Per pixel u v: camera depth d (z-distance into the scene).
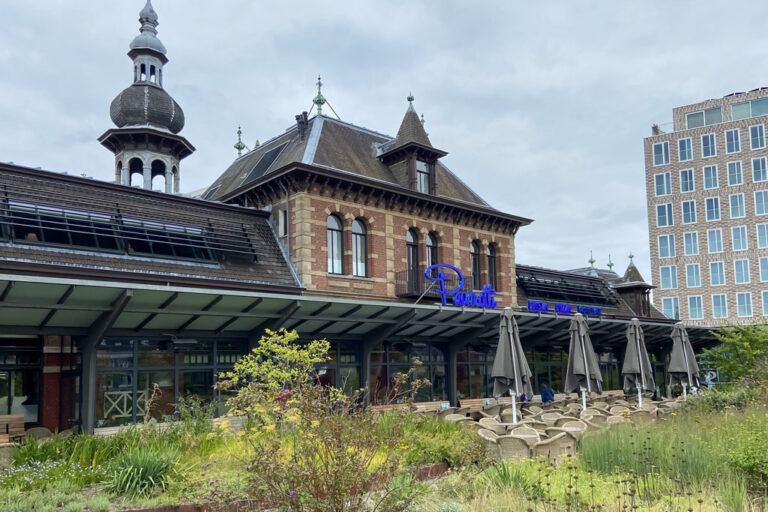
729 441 11.11
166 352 17.59
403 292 25.09
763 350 29.20
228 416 15.83
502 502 8.77
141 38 30.12
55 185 18.55
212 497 8.62
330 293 22.66
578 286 37.50
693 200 62.81
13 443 12.16
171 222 20.41
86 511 9.02
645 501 9.00
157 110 29.03
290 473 7.02
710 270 61.25
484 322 24.05
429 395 24.42
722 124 62.03
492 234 30.00
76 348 16.59
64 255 17.17
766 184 59.28
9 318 14.54
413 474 10.20
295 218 22.77
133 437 12.11
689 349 24.80
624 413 16.16
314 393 8.63
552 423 16.12
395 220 25.56
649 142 65.88
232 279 20.42
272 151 27.86
